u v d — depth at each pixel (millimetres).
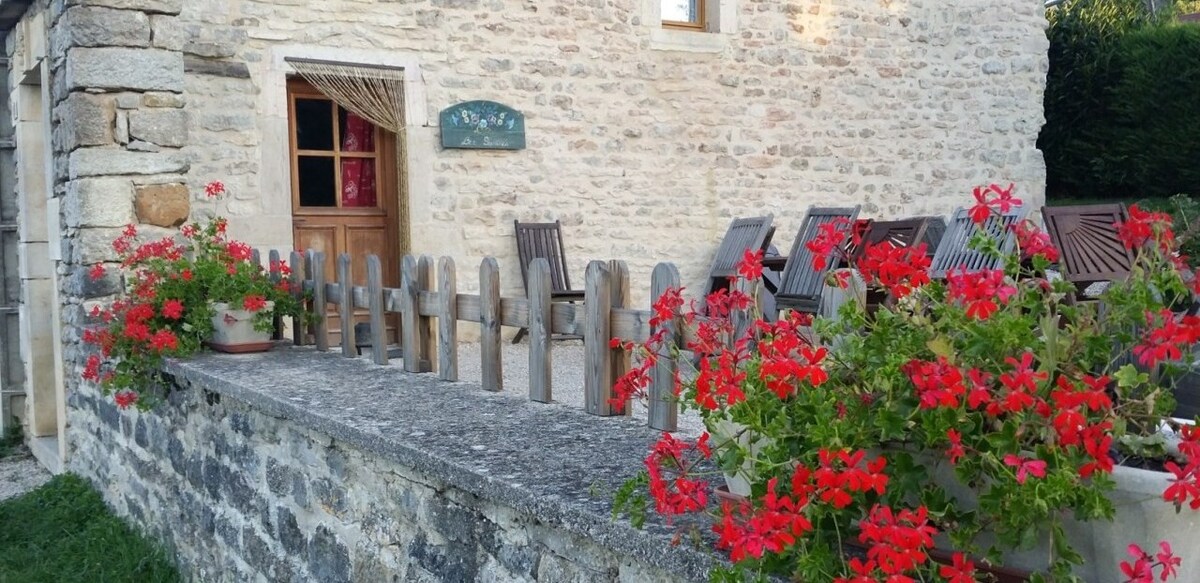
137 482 5133
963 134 9484
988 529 1452
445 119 7430
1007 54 9531
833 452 1396
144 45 5242
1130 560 1361
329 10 7059
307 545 3352
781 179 8789
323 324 4695
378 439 2699
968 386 1360
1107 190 13289
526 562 2260
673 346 2064
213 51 6691
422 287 3863
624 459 2393
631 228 8227
